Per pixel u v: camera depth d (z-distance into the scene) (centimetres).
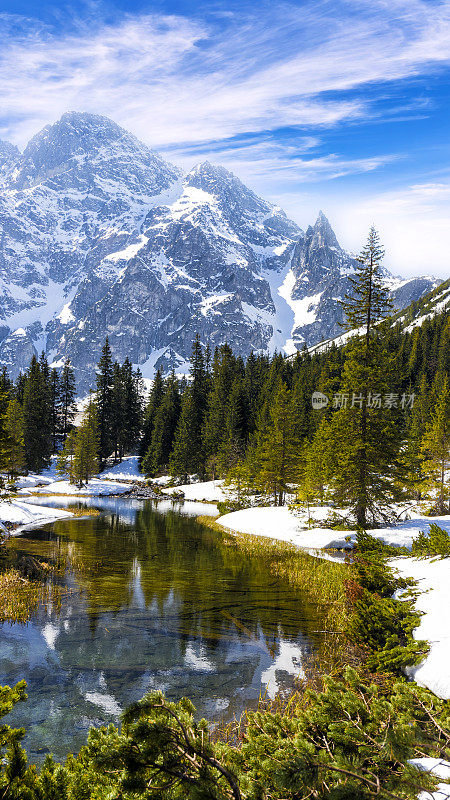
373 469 2888
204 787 318
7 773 414
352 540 2741
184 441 7438
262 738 376
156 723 333
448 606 1080
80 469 6600
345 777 323
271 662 1245
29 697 1058
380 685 855
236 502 4838
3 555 2447
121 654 1292
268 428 5628
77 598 1777
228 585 1997
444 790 345
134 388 10288
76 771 420
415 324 16862
